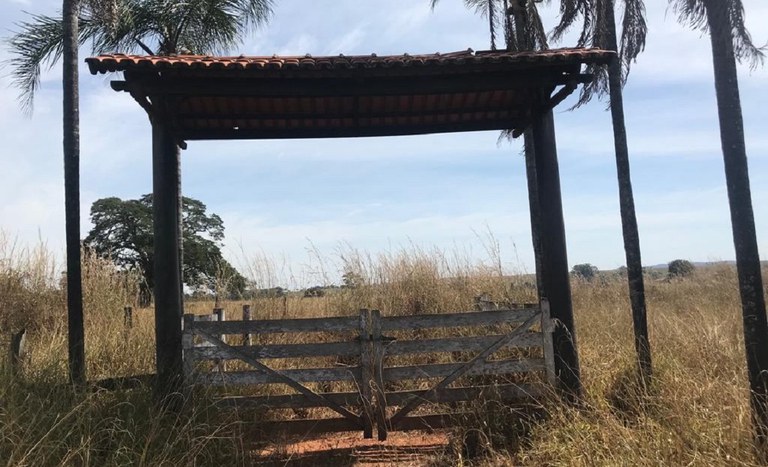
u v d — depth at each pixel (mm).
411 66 5277
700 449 3850
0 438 3850
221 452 4738
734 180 4246
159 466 4102
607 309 11141
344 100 6277
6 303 9523
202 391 5363
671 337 7445
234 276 10938
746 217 4199
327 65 5203
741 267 4184
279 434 5523
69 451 3908
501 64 5348
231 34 9039
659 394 5172
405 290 11242
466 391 5621
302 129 6930
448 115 6922
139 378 5676
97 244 28062
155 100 5469
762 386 4000
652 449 3982
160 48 8844
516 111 6957
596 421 4750
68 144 5648
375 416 5602
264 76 5234
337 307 10945
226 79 5406
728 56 4328
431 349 5594
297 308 10695
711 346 6352
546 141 5945
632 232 6633
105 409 4809
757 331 4074
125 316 8734
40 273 10438
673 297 14375
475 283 11070
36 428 4074
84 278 9898
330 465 5098
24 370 5500
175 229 5586
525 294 10070
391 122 6973
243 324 5469
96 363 7383
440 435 5902
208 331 5453
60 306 10203
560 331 5707
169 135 5598
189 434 4594
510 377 6289
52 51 7059
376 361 5508
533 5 8945
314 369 5535
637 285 6496
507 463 4797
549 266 5840
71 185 5621
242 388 6891
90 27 7250
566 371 5621
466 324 5625
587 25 7258
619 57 7039
